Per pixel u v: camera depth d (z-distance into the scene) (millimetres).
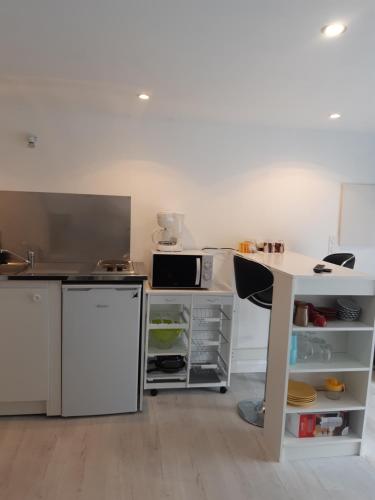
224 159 3227
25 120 2926
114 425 2418
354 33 1629
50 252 3043
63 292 2361
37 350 2396
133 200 3129
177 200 3189
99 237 3100
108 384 2484
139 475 1965
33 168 2971
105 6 1464
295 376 2406
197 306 3180
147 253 3184
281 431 2104
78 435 2291
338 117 2941
